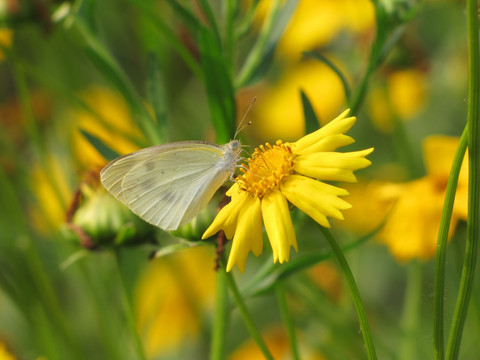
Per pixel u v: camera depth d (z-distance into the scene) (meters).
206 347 0.56
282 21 0.49
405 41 0.55
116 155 0.47
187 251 0.56
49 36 0.51
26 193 0.56
